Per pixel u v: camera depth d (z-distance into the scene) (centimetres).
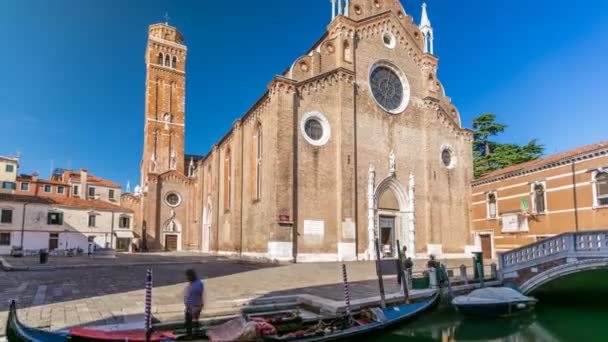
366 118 3500
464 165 4050
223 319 1272
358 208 3294
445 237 3784
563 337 1395
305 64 3247
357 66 3534
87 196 6875
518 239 3353
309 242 3027
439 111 4000
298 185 3052
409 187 3638
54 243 5291
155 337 994
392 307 1431
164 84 6956
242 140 3950
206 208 5638
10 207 5009
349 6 3584
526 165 3356
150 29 7300
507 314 1667
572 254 1867
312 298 1489
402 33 3944
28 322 1126
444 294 1791
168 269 2658
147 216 6031
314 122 3250
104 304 1382
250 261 3203
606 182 2636
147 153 6644
